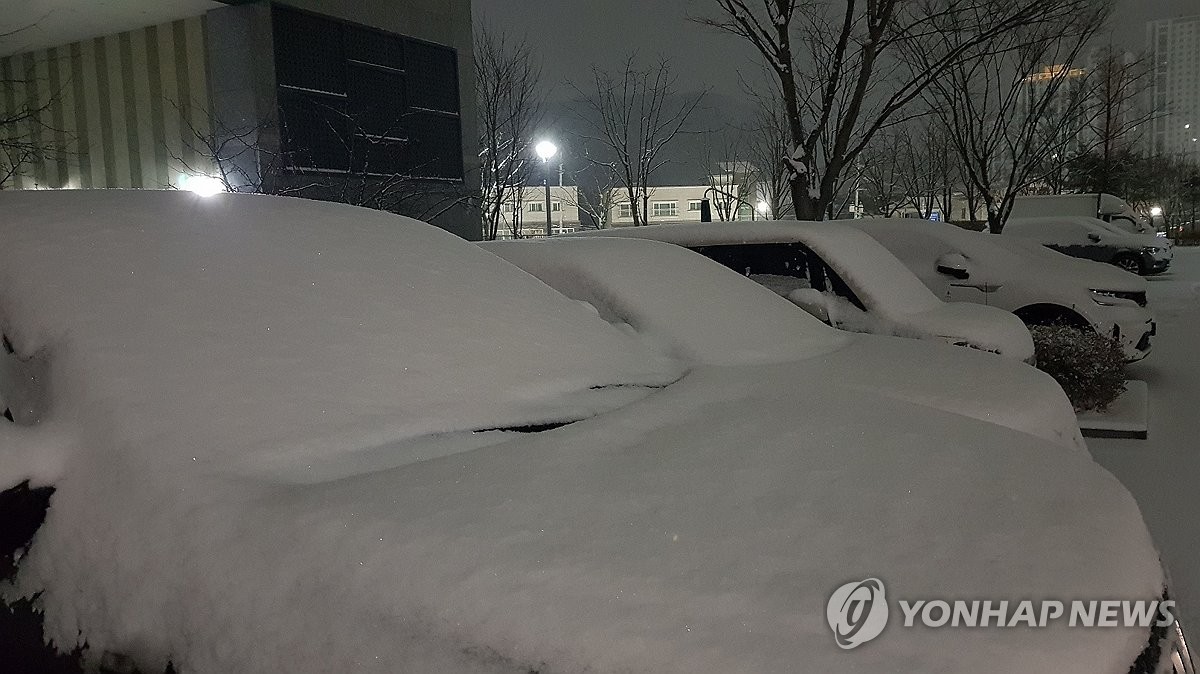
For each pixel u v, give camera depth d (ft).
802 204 37.81
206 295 7.97
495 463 6.97
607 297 13.89
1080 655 4.74
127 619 5.91
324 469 6.75
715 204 75.72
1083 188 91.71
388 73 45.01
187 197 9.78
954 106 54.75
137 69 40.01
